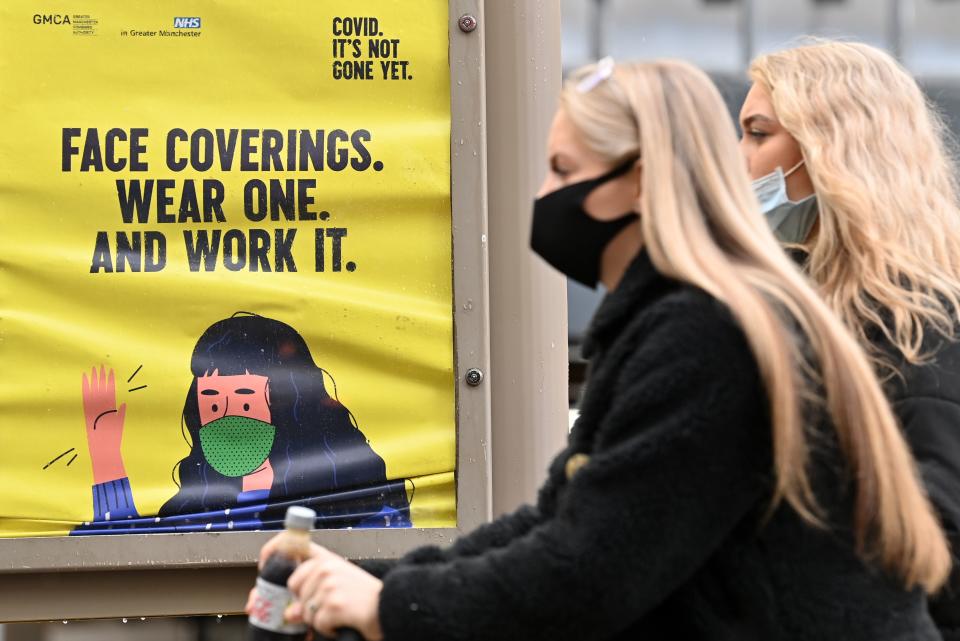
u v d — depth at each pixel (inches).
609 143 104.5
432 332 176.7
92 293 173.0
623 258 106.9
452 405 176.9
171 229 174.7
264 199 175.6
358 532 173.5
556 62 187.9
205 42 176.2
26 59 173.9
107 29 175.2
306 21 177.6
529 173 185.8
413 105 178.9
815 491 98.1
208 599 174.9
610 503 93.8
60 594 173.0
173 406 173.0
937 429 122.9
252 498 172.7
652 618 101.6
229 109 176.1
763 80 150.9
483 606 94.6
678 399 94.6
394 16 179.0
